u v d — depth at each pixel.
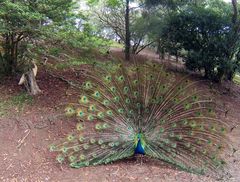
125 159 2.52
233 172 2.50
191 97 2.74
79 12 3.60
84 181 2.14
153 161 2.53
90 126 2.75
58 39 3.21
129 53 5.03
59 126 2.82
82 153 2.40
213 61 5.32
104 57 3.75
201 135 2.59
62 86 3.57
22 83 3.39
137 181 2.18
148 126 2.52
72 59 3.40
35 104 3.13
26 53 3.23
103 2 5.24
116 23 5.47
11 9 2.71
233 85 5.96
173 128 2.55
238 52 5.59
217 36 5.30
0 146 2.46
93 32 3.79
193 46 5.38
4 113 2.87
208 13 5.27
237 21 5.36
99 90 2.65
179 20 5.30
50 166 2.31
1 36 3.45
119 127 2.50
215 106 4.14
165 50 5.54
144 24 5.30
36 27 2.94
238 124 3.82
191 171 2.38
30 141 2.57
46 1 3.02
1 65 3.51
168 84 2.73
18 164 2.30
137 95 2.60
